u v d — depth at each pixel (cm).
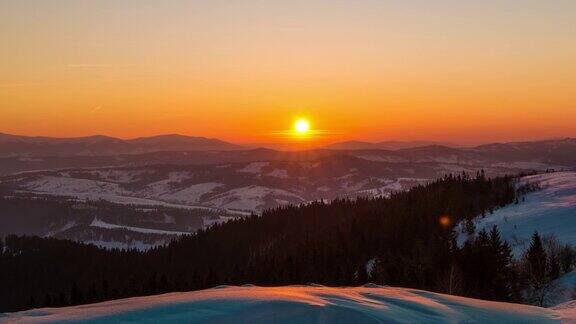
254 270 7462
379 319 1376
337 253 8700
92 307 1545
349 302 1539
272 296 1560
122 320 1361
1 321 1430
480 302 1744
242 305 1455
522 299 4303
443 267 4625
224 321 1338
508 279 4447
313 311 1401
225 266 11744
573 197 10294
